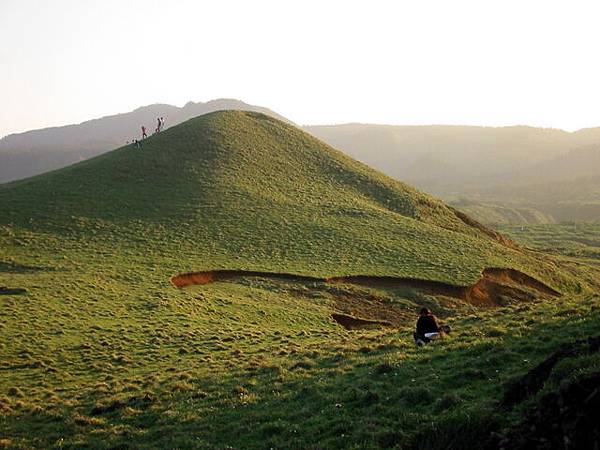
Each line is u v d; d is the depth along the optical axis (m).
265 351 27.23
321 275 49.81
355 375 17.00
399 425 12.10
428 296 48.06
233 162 82.50
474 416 10.85
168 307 37.91
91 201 66.62
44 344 29.31
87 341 30.16
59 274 44.81
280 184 78.31
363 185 84.06
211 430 14.55
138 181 74.25
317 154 93.81
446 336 20.14
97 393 21.08
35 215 61.25
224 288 45.72
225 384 19.27
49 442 15.80
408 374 15.70
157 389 20.19
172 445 13.85
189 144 87.50
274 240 58.44
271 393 17.05
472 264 56.06
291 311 41.22
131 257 51.16
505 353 15.34
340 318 42.03
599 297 22.67
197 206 66.62
